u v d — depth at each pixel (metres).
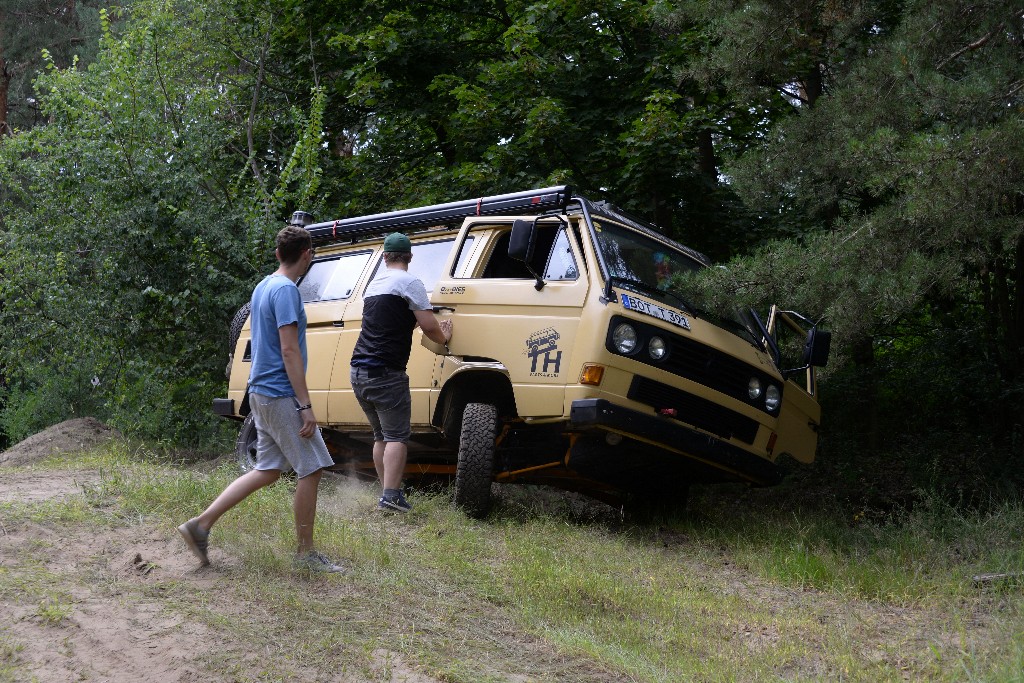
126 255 12.98
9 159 13.85
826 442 11.75
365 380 6.99
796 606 6.04
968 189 7.06
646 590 5.95
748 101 10.28
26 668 3.81
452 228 8.30
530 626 5.04
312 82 16.34
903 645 5.33
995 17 7.96
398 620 4.78
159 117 13.74
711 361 7.39
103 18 14.01
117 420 13.19
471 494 7.28
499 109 13.43
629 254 7.71
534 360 7.23
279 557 5.37
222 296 12.51
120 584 4.83
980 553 6.97
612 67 13.69
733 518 8.55
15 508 6.15
